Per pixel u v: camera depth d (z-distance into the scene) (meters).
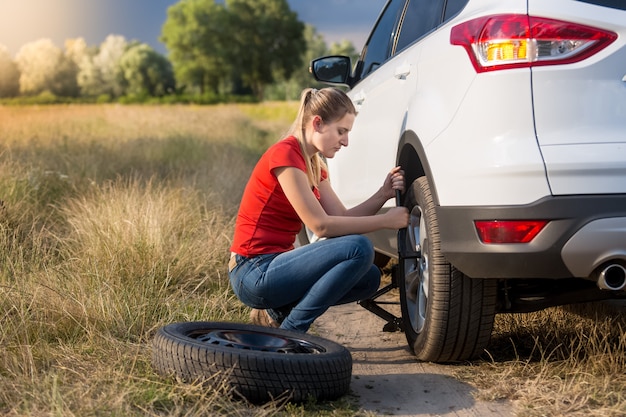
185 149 11.75
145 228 4.84
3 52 90.38
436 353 3.21
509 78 2.70
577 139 2.63
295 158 3.17
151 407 2.56
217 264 4.88
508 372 3.04
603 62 2.66
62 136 13.15
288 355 2.74
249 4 79.94
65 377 2.85
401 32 4.13
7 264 4.16
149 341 3.42
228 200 7.38
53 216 5.97
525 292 3.12
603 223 2.57
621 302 4.06
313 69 4.92
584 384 2.85
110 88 95.38
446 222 2.88
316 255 3.16
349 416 2.68
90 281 4.05
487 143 2.73
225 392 2.66
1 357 2.95
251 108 41.12
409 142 3.30
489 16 2.80
